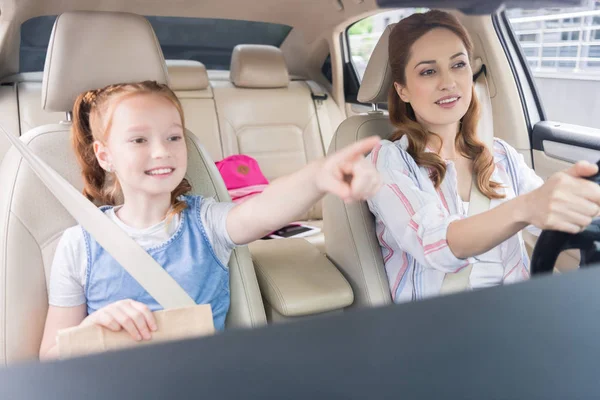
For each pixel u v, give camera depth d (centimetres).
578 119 181
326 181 70
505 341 24
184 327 93
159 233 119
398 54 140
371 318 24
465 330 24
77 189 130
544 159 192
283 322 24
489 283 136
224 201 139
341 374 22
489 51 195
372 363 22
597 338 24
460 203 139
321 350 22
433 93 137
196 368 21
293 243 176
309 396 21
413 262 141
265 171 278
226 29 287
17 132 233
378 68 150
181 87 270
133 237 118
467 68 139
